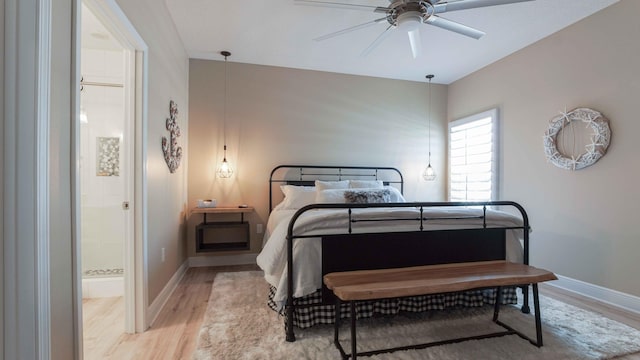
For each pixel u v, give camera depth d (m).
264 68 4.00
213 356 1.70
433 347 1.80
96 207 2.80
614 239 2.53
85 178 2.81
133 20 1.87
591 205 2.70
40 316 0.98
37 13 0.95
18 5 0.90
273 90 4.02
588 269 2.71
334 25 3.01
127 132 2.01
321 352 1.75
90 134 2.84
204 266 3.75
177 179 3.17
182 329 2.07
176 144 3.06
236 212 3.70
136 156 2.02
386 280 1.75
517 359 1.67
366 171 4.37
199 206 3.55
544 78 3.16
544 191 3.14
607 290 2.55
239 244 3.77
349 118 4.30
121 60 2.90
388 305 2.15
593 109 2.69
